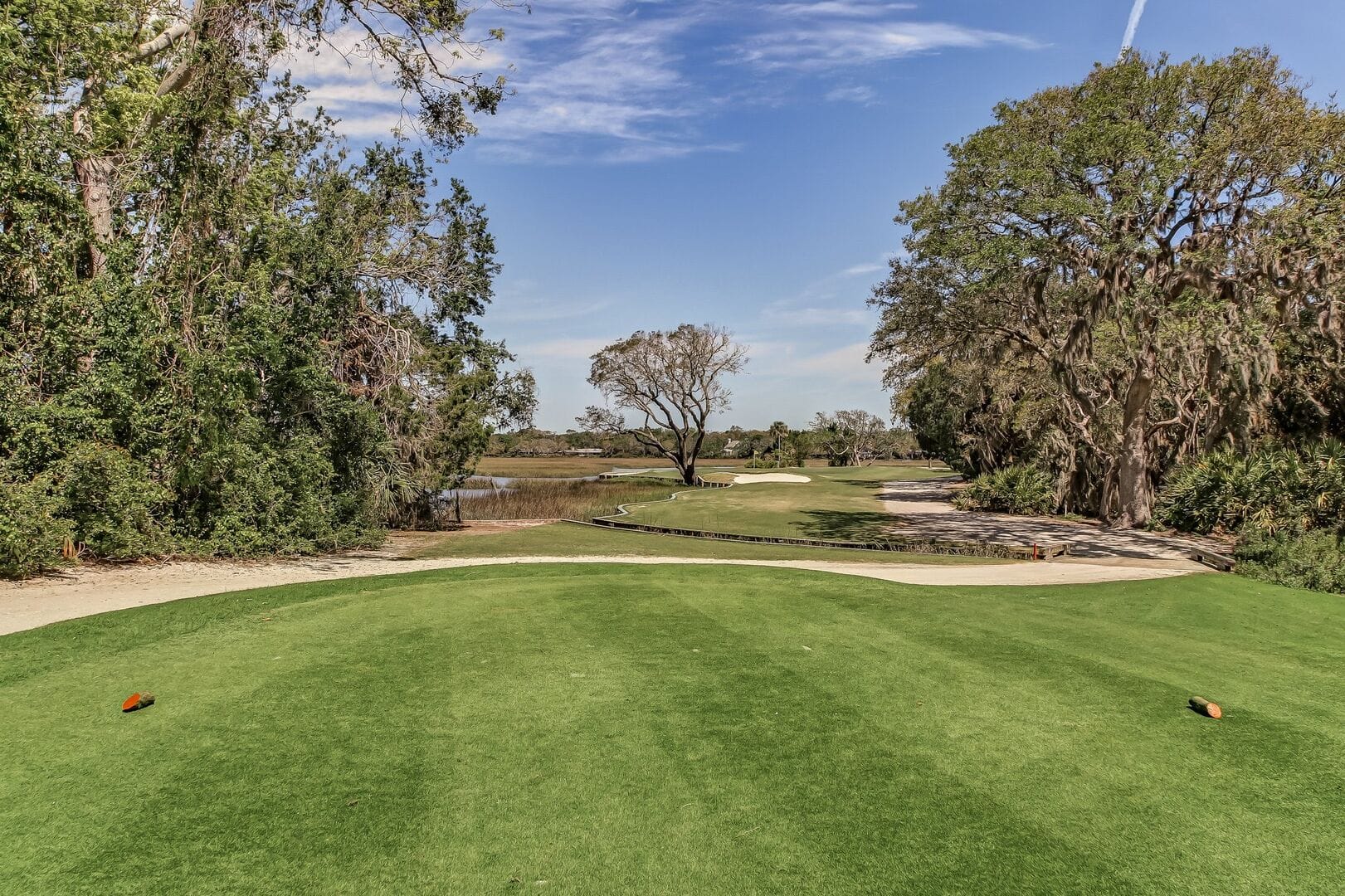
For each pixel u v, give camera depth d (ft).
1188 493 63.62
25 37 36.78
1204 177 62.03
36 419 35.32
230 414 43.96
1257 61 61.98
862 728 15.29
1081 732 15.37
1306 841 11.28
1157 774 13.46
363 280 64.90
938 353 85.35
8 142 34.96
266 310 45.19
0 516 31.09
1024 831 11.43
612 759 13.64
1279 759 14.16
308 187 65.00
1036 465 90.89
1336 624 26.48
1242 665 20.65
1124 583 34.30
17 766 13.00
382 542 54.03
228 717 15.40
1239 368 57.67
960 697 17.31
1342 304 56.54
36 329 37.09
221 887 9.61
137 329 38.96
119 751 13.67
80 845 10.53
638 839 10.99
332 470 52.39
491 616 25.08
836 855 10.66
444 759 13.53
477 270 79.20
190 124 40.96
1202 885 10.14
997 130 65.87
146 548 39.04
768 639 22.31
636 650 20.92
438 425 68.18
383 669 18.84
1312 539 44.37
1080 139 60.95
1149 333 64.08
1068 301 66.64
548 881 9.92
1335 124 57.11
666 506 97.60
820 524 75.92
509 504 92.53
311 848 10.57
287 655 19.97
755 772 13.21
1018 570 41.22
